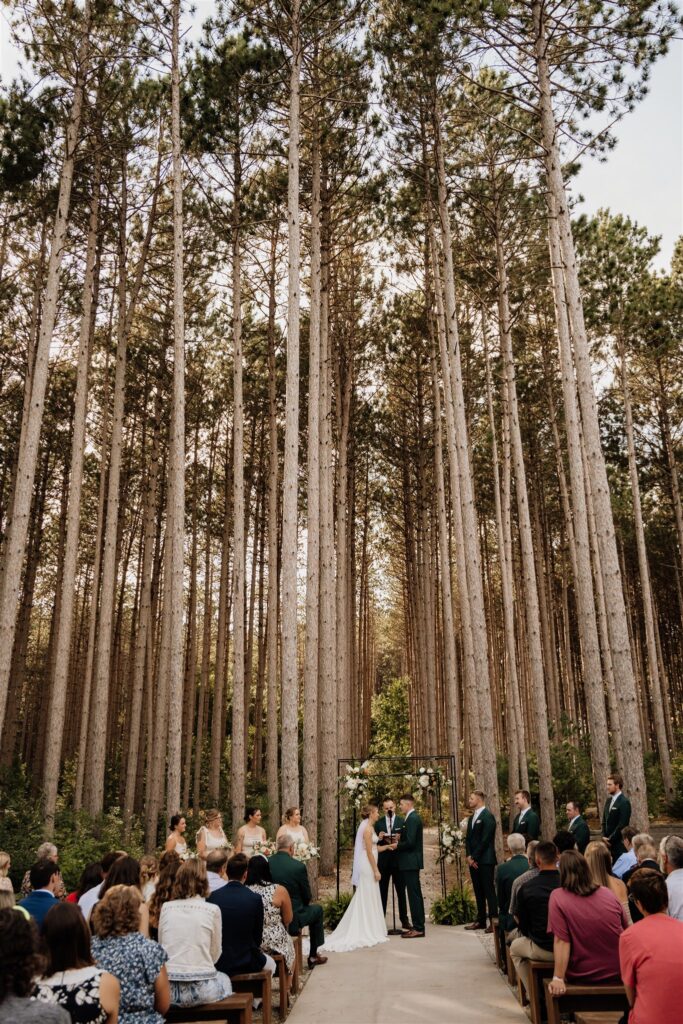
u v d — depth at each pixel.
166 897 5.84
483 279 20.52
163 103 17.61
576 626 39.56
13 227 18.88
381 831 10.73
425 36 13.06
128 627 34.47
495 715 32.22
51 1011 2.70
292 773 11.96
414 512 30.09
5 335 20.67
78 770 18.81
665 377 26.23
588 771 22.11
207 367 24.17
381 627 58.00
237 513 16.67
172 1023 5.23
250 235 19.66
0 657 12.41
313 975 8.07
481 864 10.17
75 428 16.34
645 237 21.58
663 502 32.34
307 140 18.27
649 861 6.46
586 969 5.17
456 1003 6.70
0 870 6.58
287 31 15.32
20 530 12.91
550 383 25.09
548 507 32.16
